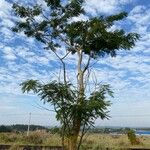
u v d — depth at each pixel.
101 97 18.41
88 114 18.20
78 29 20.88
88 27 20.91
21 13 22.69
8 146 33.06
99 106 17.73
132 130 47.09
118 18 20.94
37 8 22.67
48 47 22.80
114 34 20.47
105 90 18.72
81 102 18.19
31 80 18.41
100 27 20.27
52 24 22.61
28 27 22.89
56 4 22.36
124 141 47.19
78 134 19.17
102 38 20.56
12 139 44.19
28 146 32.41
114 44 20.75
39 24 22.78
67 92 18.41
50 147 32.09
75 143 19.08
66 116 18.55
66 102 18.47
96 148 33.47
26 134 48.66
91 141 41.44
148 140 56.94
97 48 21.22
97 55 21.70
